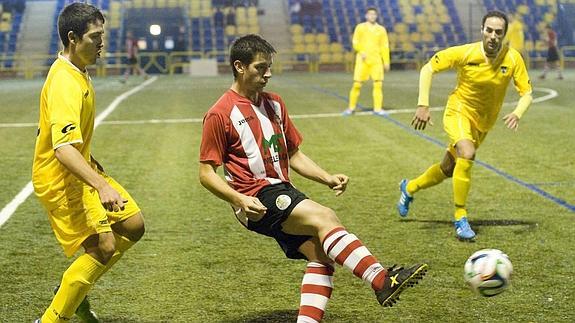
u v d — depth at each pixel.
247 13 50.56
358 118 19.17
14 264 7.21
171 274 6.84
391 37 48.97
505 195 10.12
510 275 5.12
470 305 5.95
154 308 5.96
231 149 5.11
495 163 12.56
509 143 14.75
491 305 5.93
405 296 6.17
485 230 8.33
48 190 4.91
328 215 4.89
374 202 9.83
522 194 10.17
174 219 8.98
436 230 8.36
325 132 16.62
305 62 47.62
